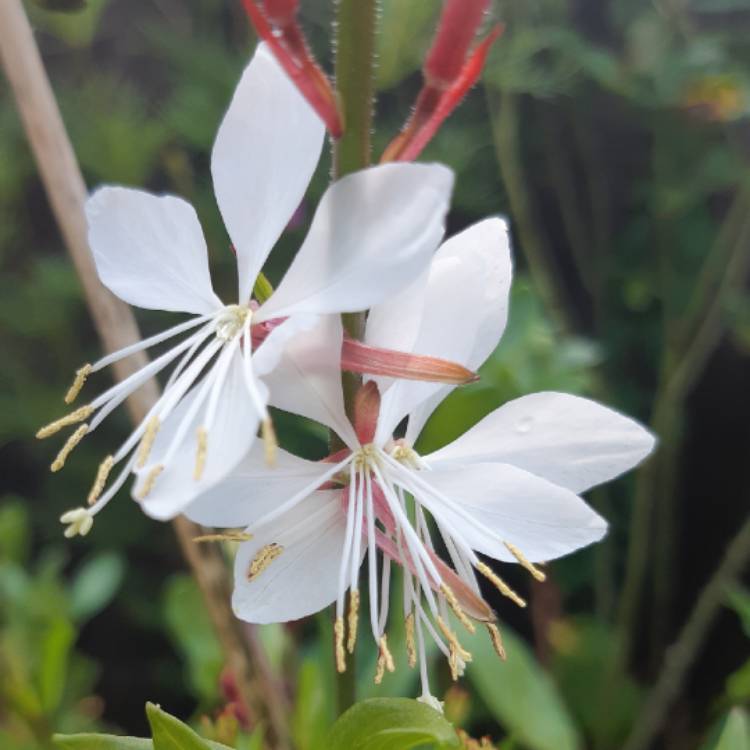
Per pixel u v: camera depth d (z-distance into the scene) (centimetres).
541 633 17
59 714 16
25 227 20
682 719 21
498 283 6
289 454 5
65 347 20
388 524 6
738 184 20
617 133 21
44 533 20
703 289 18
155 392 8
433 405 6
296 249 17
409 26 13
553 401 6
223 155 5
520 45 17
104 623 21
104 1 14
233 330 5
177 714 21
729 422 22
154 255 5
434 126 5
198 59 18
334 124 5
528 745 12
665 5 19
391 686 10
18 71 7
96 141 17
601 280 21
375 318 5
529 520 6
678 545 22
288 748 8
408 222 5
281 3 5
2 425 20
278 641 10
